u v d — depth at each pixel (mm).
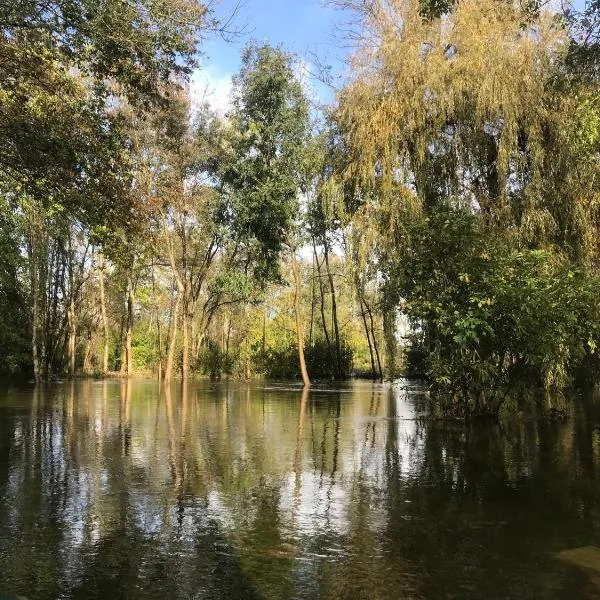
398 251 14594
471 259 11984
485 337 12250
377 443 10414
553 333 11414
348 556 4875
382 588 4246
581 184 13766
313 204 18922
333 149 17719
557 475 7723
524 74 13938
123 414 15484
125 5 8578
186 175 32875
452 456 9102
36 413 15734
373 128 15141
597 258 14383
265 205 29984
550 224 13828
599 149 11102
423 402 19281
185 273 37250
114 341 56531
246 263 36969
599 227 14375
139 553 4930
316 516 5977
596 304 11820
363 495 6777
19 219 26922
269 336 47500
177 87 15672
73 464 8539
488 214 14328
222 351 45750
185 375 33438
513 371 12961
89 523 5723
